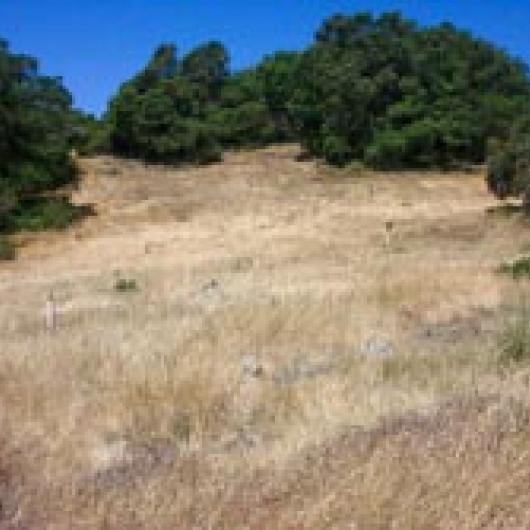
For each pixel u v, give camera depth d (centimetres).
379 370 1277
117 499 490
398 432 552
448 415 582
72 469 725
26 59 6975
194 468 545
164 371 1210
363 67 8012
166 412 1073
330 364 1360
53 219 6162
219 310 1781
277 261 4238
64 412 1031
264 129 8319
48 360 1312
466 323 1781
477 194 6744
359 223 5575
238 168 7519
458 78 8044
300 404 1083
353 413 909
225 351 1433
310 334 1596
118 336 1528
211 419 1062
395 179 7238
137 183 7044
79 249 5653
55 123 6944
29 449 755
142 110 7556
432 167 7562
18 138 6662
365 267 3128
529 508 459
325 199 6594
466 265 2908
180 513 470
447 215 5575
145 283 3475
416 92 7769
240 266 4075
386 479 473
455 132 7562
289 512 461
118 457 849
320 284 2397
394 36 8294
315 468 504
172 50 8344
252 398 1123
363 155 7638
